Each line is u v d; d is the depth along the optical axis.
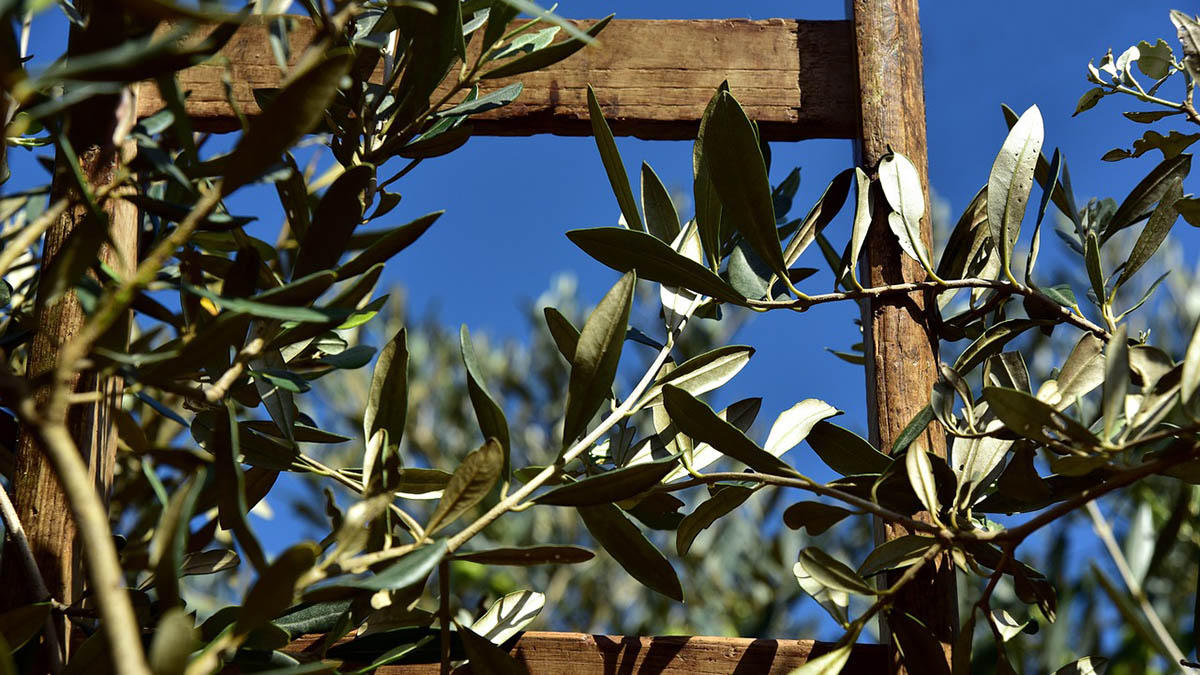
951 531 0.87
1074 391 0.89
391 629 0.87
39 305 0.84
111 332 0.80
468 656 0.86
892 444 0.93
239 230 0.83
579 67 0.99
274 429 0.93
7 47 0.74
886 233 0.96
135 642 0.67
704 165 0.92
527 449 2.39
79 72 0.72
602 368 0.86
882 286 0.95
